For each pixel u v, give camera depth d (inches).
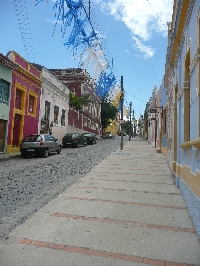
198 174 174.1
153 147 962.7
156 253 144.9
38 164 508.1
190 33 223.9
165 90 627.8
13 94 666.2
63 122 1093.1
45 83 873.5
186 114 262.5
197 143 170.4
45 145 640.4
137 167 454.0
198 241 160.1
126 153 722.2
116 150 834.8
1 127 628.4
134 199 251.9
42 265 131.6
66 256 141.3
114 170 422.6
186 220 195.6
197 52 185.0
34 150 624.1
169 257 140.5
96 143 1282.0
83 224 187.3
